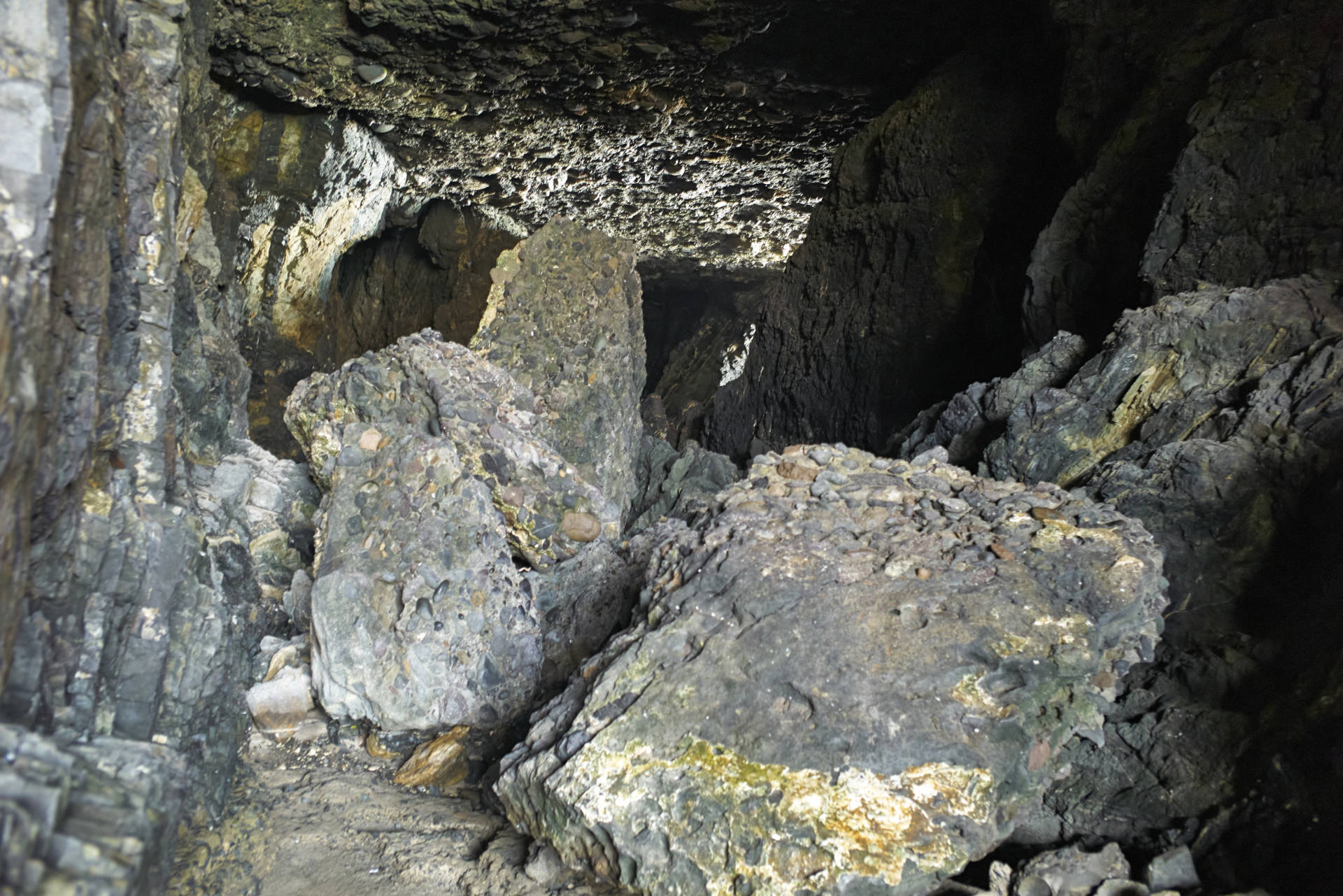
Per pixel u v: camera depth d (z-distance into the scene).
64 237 2.31
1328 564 3.31
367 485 4.01
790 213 14.32
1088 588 3.08
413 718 3.71
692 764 2.71
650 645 3.05
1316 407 3.71
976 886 2.87
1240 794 2.92
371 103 10.35
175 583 2.87
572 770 2.79
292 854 3.11
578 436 5.57
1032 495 3.65
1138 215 5.79
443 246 14.70
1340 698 2.84
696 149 11.87
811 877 2.45
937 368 8.35
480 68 9.50
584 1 7.98
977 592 3.03
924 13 8.34
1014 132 7.98
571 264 5.88
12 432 1.96
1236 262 4.84
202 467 4.37
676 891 2.56
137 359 2.89
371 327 15.69
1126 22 6.32
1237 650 3.36
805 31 8.73
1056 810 3.16
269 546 4.56
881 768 2.61
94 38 2.45
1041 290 6.30
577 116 10.91
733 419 10.23
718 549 3.32
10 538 2.04
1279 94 4.82
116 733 2.72
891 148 8.83
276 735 3.86
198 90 5.78
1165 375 4.49
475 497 4.04
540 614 4.18
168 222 3.00
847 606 3.00
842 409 9.05
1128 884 2.69
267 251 11.39
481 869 3.04
